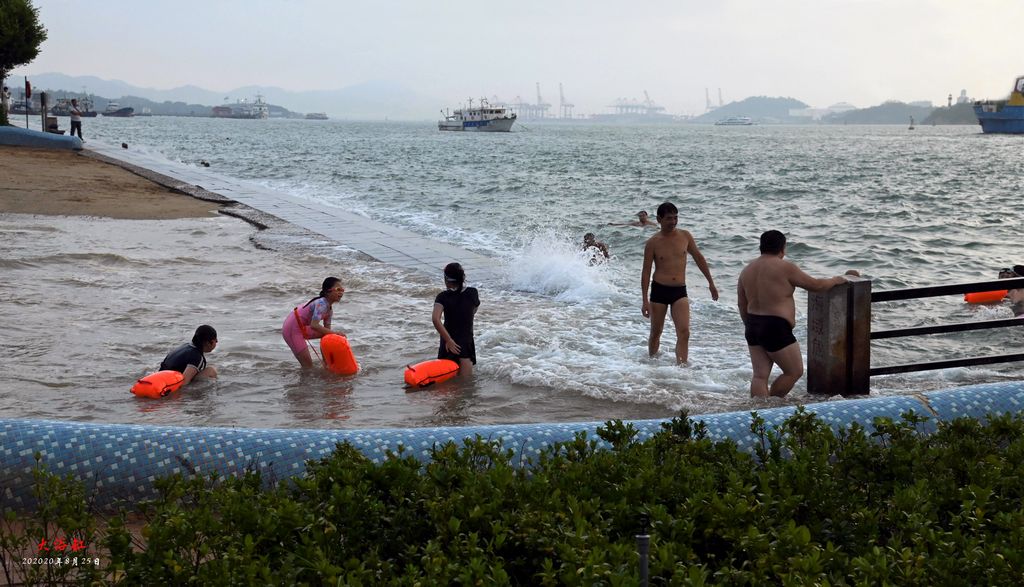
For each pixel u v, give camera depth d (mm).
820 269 17000
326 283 8930
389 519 3459
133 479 4891
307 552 3152
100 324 10594
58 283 12828
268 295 12562
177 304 11812
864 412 5461
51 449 4895
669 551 3051
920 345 10375
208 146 80625
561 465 4105
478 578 2939
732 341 10305
